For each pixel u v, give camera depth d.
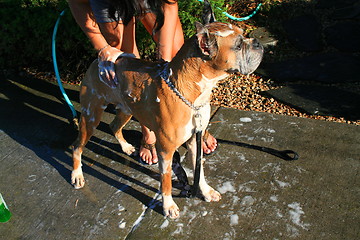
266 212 2.88
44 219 2.98
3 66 4.88
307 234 2.71
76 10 2.82
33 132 3.87
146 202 3.06
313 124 3.63
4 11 4.59
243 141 3.52
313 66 4.37
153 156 3.40
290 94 4.06
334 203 2.90
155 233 2.81
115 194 3.15
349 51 4.52
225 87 4.29
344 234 2.68
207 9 2.44
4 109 4.20
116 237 2.81
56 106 4.22
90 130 3.11
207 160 3.36
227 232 2.77
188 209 2.96
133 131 3.81
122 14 2.77
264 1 5.30
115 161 3.47
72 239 2.81
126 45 3.15
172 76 2.45
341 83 4.12
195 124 2.60
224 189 3.09
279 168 3.22
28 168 3.46
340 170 3.15
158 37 3.06
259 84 4.28
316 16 5.05
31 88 4.51
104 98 2.94
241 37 2.27
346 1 5.21
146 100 2.59
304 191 3.01
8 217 2.95
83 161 3.49
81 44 4.53
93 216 2.98
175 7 3.04
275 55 4.61
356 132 3.49
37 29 4.50
